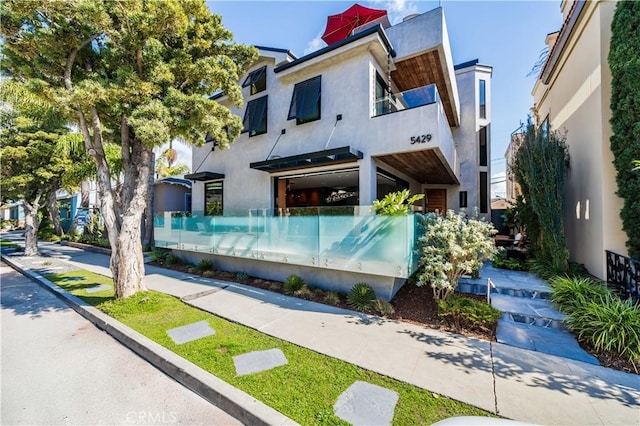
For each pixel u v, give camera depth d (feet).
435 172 35.83
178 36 19.75
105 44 19.71
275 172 33.88
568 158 26.89
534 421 8.55
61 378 11.64
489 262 29.17
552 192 23.65
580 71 25.16
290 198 37.22
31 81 16.51
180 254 35.58
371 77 26.78
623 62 18.79
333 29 38.55
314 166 30.55
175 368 11.77
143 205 21.15
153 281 26.63
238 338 14.42
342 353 12.84
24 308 20.49
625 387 10.20
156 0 16.08
